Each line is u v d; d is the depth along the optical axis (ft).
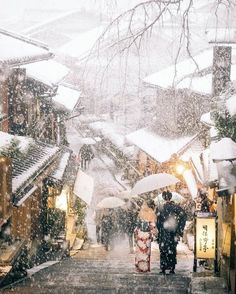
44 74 78.28
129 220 62.44
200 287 30.27
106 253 64.49
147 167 113.09
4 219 32.78
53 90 73.20
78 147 130.00
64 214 73.36
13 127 62.49
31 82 69.05
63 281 35.27
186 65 100.94
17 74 61.41
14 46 59.36
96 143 134.62
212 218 41.47
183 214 41.52
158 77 102.63
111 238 67.72
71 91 101.81
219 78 66.08
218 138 36.65
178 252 63.72
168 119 96.22
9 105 61.82
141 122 121.60
